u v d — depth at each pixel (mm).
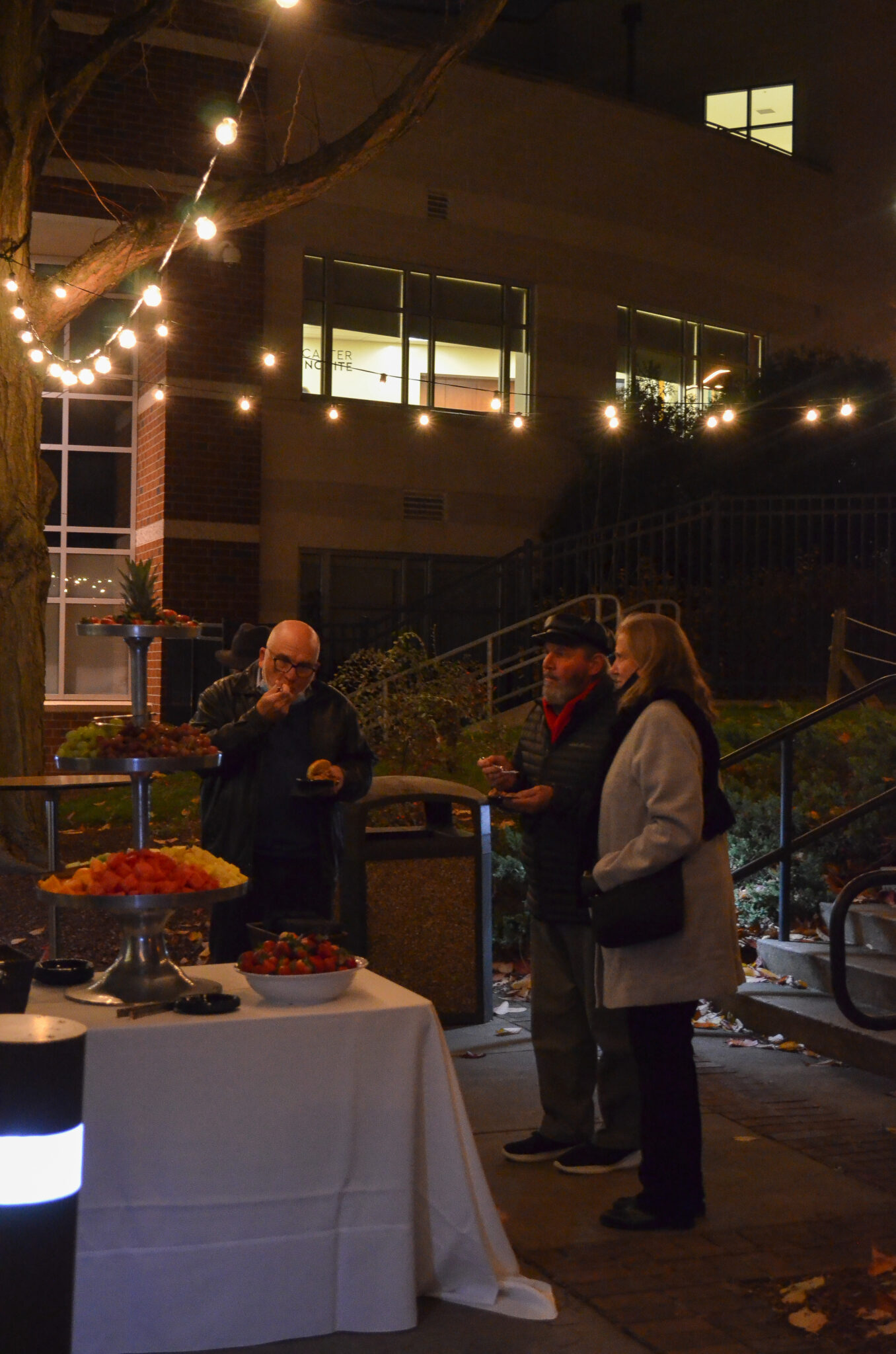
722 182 20359
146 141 15117
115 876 3516
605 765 4152
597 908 3910
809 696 13961
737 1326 3387
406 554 17484
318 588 17016
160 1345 3211
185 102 15352
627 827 3977
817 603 14539
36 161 9656
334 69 16438
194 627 4629
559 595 16250
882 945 6219
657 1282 3645
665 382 19938
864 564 15531
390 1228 3383
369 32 17531
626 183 19391
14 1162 2135
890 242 21156
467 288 18156
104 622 4531
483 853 6355
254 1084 3307
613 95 20984
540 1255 3826
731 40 21938
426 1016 3498
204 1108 3270
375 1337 3328
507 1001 6734
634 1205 4047
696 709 3994
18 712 9477
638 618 4125
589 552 16172
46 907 8086
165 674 14906
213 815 4977
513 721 13008
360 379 17359
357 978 3852
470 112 18016
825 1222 4047
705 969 3908
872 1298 3523
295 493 16609
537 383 18562
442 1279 3555
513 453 18328
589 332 19016
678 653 4074
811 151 21719
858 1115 5043
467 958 6309
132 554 16359
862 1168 4500
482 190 18141
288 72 16078
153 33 15141
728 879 4031
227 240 15719
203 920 7941
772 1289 3598
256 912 4961
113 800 10883
